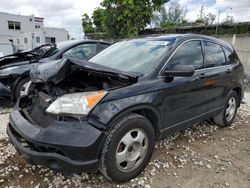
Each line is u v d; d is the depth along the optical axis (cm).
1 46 1311
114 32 1515
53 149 213
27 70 492
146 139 265
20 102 302
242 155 331
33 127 233
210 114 377
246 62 1127
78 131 213
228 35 1198
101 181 257
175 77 297
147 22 1455
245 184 264
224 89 397
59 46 573
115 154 234
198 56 349
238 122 476
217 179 271
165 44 322
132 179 260
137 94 251
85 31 2119
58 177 262
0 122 426
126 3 1369
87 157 215
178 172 280
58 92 248
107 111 226
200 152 333
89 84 254
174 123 306
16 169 275
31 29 3600
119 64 317
